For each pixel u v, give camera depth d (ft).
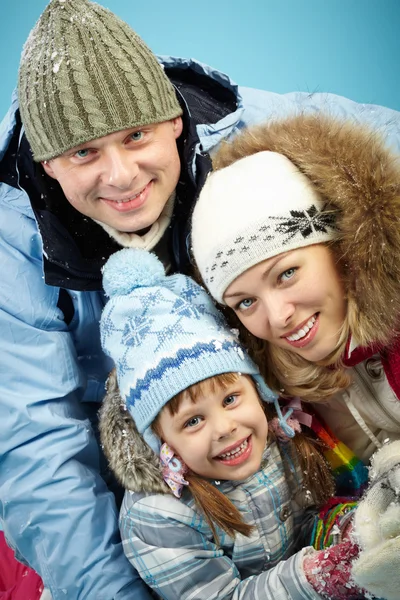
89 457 4.79
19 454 4.55
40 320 4.78
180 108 4.46
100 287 4.66
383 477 3.63
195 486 3.81
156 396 3.67
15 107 4.75
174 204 4.55
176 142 4.57
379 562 3.22
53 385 4.72
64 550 4.34
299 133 3.98
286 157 3.85
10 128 4.71
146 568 3.89
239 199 3.67
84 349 5.19
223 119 5.14
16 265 4.79
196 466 3.76
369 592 3.45
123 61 4.03
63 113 3.96
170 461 3.81
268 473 4.09
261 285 3.64
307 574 3.62
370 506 3.53
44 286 4.81
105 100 3.96
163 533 3.86
